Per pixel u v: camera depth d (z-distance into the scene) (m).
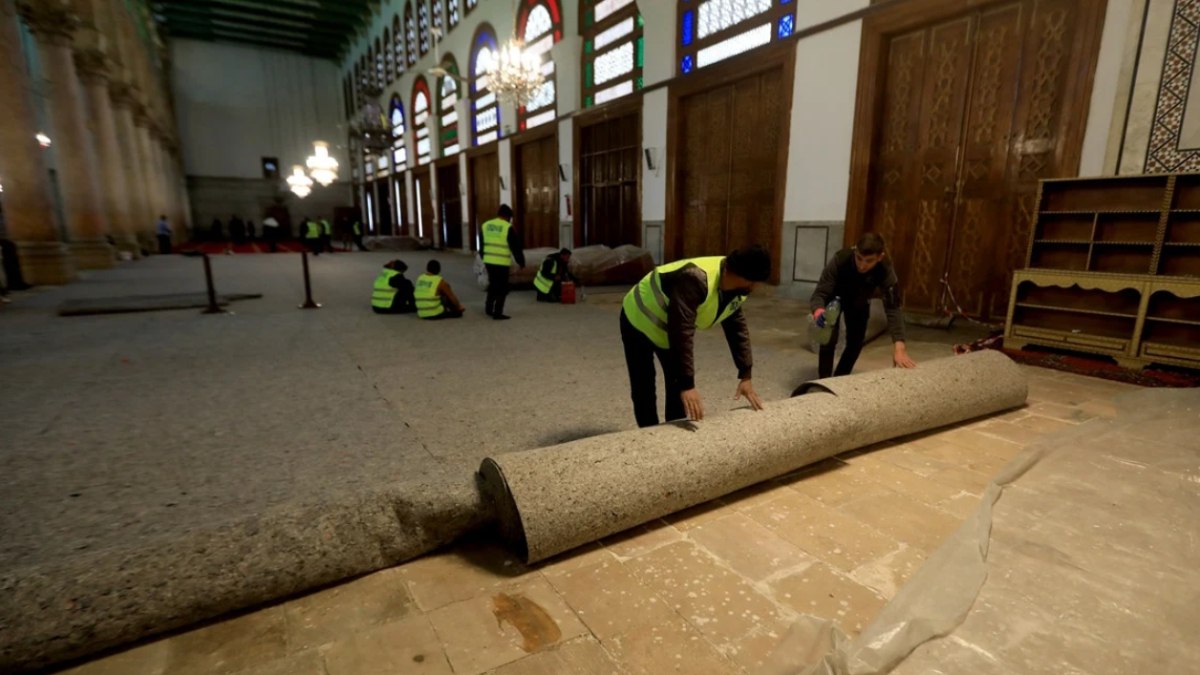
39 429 3.32
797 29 8.49
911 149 7.44
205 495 2.51
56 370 4.67
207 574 1.73
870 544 2.19
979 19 6.62
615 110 12.77
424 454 2.97
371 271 14.41
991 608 1.72
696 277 2.28
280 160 33.09
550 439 3.20
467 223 21.23
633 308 2.60
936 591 1.78
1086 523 2.22
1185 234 4.48
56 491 2.54
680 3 10.80
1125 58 5.36
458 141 21.19
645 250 11.30
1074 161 5.81
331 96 34.09
